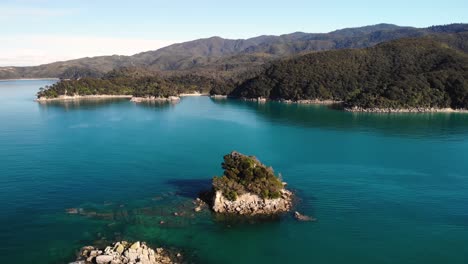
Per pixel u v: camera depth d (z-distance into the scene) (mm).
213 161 123000
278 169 114812
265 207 81562
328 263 63031
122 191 92812
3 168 111625
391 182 102938
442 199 90688
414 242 69875
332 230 73938
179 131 178875
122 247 62594
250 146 147125
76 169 111375
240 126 196625
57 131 173250
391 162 124125
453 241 70312
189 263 61375
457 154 135750
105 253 61094
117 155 129250
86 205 83625
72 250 64438
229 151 137750
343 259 64188
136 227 73000
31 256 62812
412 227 75750
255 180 84188
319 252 66188
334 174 109750
